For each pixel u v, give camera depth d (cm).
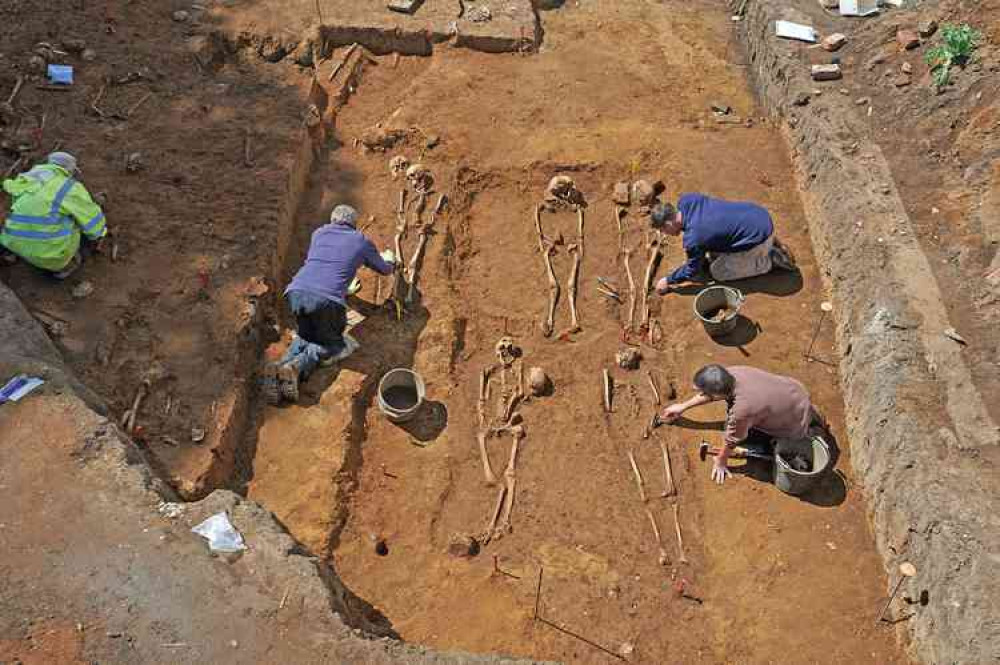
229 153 793
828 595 566
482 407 668
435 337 707
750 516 608
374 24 975
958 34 794
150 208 730
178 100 848
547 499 616
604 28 1057
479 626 540
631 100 948
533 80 962
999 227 680
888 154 785
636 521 605
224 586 468
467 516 605
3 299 608
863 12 954
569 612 551
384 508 604
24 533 482
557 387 687
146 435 587
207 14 965
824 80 878
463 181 849
